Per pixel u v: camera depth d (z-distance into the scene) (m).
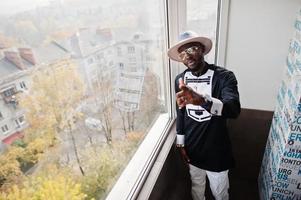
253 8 1.63
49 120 0.78
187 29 1.71
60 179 0.85
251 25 1.69
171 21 1.62
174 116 1.98
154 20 1.55
